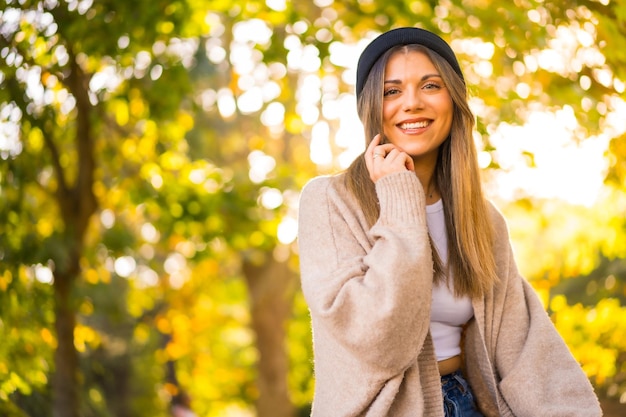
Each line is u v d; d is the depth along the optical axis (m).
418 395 2.70
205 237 9.52
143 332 12.38
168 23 7.10
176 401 16.70
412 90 2.92
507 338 3.01
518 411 2.93
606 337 9.26
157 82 8.00
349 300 2.62
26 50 6.72
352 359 2.67
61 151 8.53
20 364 7.39
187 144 10.05
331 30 7.24
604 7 5.18
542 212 8.05
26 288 7.69
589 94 6.12
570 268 9.03
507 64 6.41
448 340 2.98
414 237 2.69
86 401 8.55
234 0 7.22
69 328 7.91
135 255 9.92
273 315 15.87
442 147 3.08
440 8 6.59
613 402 9.50
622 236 7.93
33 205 8.77
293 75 9.46
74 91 7.52
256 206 9.65
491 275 2.96
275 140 13.77
